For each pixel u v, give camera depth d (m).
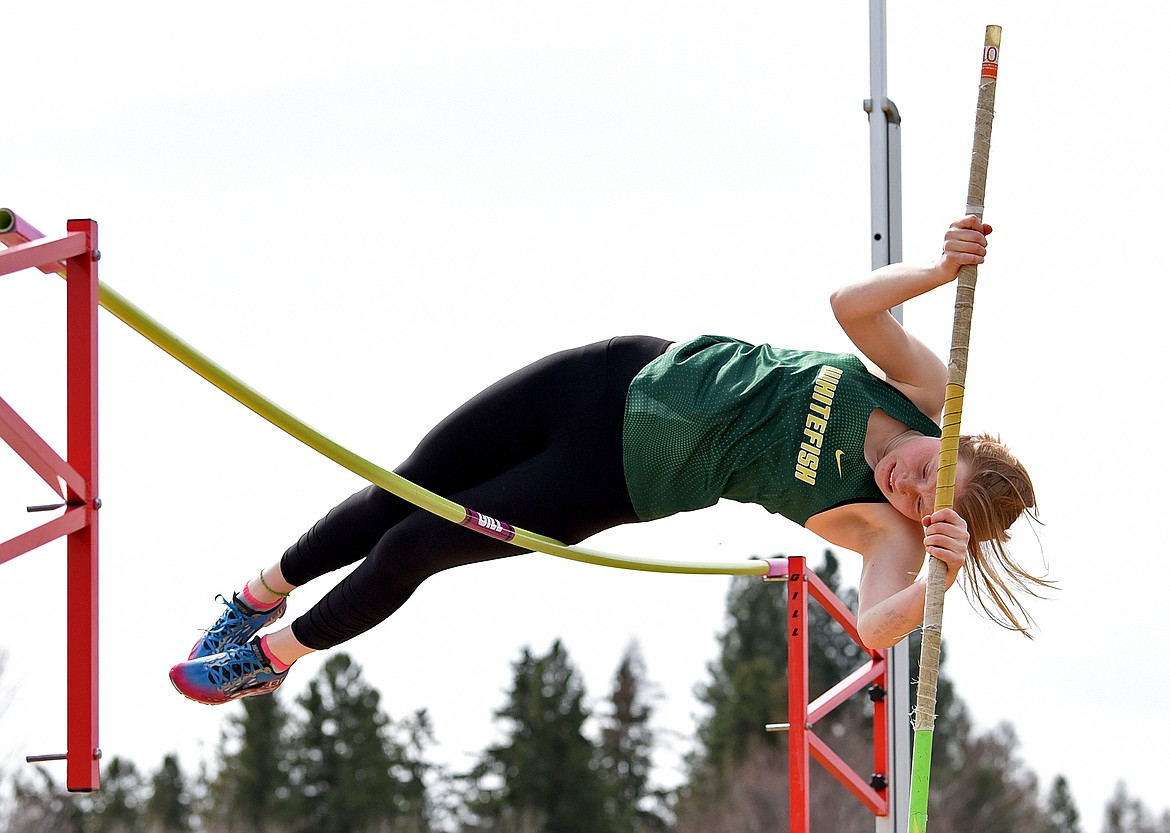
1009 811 76.38
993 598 7.41
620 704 86.69
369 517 8.68
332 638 8.62
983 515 7.31
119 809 84.75
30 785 77.88
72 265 6.33
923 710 7.05
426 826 83.69
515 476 8.27
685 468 7.87
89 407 6.31
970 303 7.12
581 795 82.00
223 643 9.01
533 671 84.00
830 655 78.94
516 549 8.39
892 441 7.64
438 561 8.38
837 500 7.64
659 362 8.01
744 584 85.19
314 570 8.86
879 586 7.47
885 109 12.57
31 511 6.30
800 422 7.68
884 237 12.52
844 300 7.44
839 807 64.94
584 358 8.21
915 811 7.01
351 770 83.50
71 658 6.23
